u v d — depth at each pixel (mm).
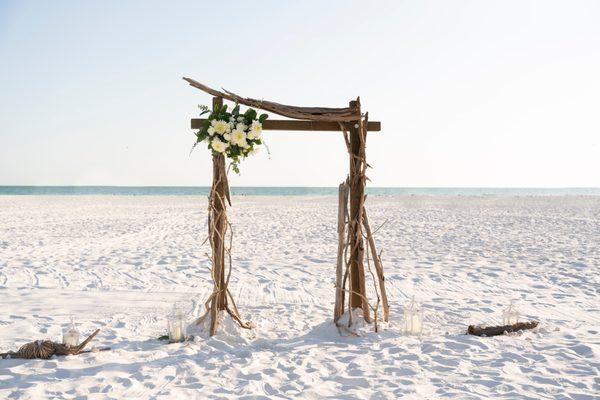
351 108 5414
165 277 8281
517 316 5289
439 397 3471
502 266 9445
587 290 7480
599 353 4383
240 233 14609
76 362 4215
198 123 5461
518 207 27531
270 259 10180
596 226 16594
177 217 20531
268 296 7086
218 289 5211
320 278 8336
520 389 3607
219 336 5004
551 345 4625
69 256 10234
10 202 31422
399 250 11414
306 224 17359
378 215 21406
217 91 5297
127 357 4355
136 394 3523
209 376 3900
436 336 5074
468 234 14430
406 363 4203
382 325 5445
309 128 5512
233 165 5391
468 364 4164
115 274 8445
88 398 3428
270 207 27141
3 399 3402
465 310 6281
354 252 5602
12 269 8656
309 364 4215
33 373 3928
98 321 5676
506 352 4438
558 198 41031
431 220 19000
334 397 3488
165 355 4430
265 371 4023
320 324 5480
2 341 4871
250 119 5316
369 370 4047
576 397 3480
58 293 7062
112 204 30453
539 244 12359
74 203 31109
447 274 8688
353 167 5539
